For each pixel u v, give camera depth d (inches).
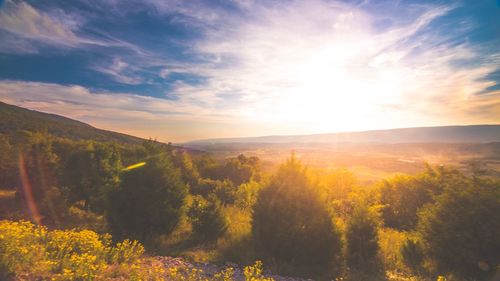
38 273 243.3
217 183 1117.1
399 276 377.4
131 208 483.8
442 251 406.6
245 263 383.9
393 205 773.3
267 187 434.0
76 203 853.8
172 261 366.0
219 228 491.8
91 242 319.0
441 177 761.0
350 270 392.8
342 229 430.3
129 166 496.7
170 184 504.4
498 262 375.9
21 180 793.6
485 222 387.2
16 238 270.5
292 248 401.1
